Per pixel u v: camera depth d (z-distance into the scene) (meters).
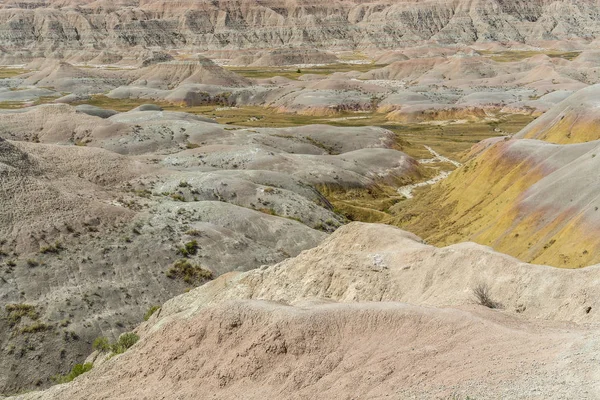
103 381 24.45
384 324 21.89
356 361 20.33
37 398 24.95
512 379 16.42
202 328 24.44
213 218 61.91
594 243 41.19
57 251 48.53
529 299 27.02
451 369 18.14
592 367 15.63
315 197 82.50
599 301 24.61
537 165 63.38
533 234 50.34
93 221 53.47
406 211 78.88
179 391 22.08
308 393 19.42
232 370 21.80
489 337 19.84
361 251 37.41
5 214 50.06
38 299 43.81
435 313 21.84
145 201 62.97
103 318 43.97
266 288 37.50
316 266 36.25
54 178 61.03
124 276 48.78
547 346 18.27
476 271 29.80
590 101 84.88
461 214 66.81
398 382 18.38
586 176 51.59
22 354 39.75
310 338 21.83
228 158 93.06
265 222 63.69
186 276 50.84
